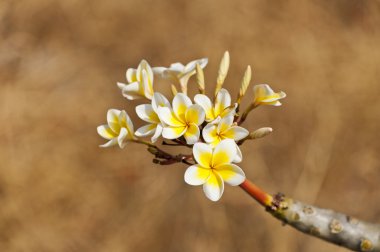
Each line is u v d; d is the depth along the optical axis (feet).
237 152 3.13
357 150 8.99
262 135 3.18
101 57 10.28
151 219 8.41
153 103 3.23
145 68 3.50
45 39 10.56
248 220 8.17
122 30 10.48
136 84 3.45
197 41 10.07
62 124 9.30
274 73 9.70
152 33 10.35
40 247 8.30
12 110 9.23
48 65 10.15
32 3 10.82
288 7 10.37
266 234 8.00
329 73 9.72
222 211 8.24
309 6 10.47
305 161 8.75
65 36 10.57
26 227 8.38
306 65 9.75
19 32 10.62
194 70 3.58
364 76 9.68
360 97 9.47
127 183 8.77
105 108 9.63
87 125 9.40
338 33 10.28
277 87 9.57
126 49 10.32
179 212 8.36
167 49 10.18
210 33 10.10
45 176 8.71
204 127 3.14
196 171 3.12
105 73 10.07
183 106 3.19
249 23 10.16
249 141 8.84
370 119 9.27
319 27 10.29
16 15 10.80
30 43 10.52
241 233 8.09
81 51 10.38
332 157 8.87
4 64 10.10
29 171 8.73
